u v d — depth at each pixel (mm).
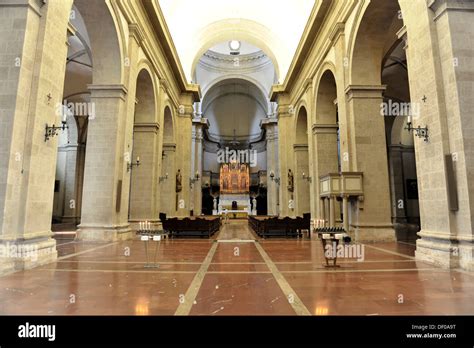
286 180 20703
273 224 12609
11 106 5637
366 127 10438
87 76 17281
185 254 7879
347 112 10891
